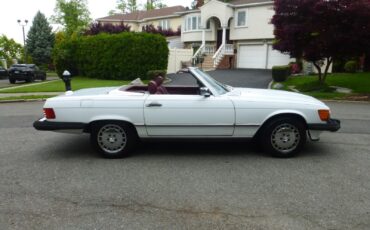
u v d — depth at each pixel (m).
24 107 12.52
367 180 4.79
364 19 13.83
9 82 29.25
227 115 5.60
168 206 4.00
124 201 4.14
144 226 3.55
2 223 3.64
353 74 21.69
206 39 35.59
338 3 14.11
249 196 4.25
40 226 3.57
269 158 5.78
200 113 5.59
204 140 5.77
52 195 4.33
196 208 3.94
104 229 3.50
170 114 5.59
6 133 7.95
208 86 5.71
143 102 5.59
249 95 5.86
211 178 4.86
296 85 18.84
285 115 5.71
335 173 5.06
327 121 5.71
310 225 3.55
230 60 33.81
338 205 4.00
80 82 23.09
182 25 38.03
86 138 7.39
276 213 3.81
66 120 5.64
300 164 5.47
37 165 5.53
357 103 13.27
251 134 5.72
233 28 33.75
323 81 16.91
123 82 23.22
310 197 4.22
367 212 3.83
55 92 17.11
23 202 4.13
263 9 31.22
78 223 3.62
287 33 15.35
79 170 5.26
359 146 6.57
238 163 5.53
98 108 5.61
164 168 5.30
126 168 5.32
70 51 28.33
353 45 14.84
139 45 25.12
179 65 30.11
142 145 6.66
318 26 14.75
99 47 26.22
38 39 54.41
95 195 4.32
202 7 33.94
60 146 6.73
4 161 5.77
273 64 31.58
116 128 5.75
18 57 52.53
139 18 48.47
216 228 3.51
